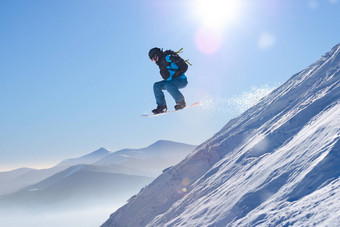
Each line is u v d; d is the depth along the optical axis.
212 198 12.73
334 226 4.20
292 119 15.79
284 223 5.34
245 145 20.08
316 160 7.24
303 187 6.55
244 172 13.18
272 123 19.91
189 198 18.09
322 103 15.08
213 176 18.78
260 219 6.35
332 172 6.25
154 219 21.05
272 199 7.21
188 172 25.61
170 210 19.38
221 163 20.84
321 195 5.54
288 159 9.29
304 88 22.38
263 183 8.86
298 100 20.34
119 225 26.12
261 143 15.86
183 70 7.10
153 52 7.16
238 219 7.63
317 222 4.63
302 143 9.67
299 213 5.35
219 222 8.69
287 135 14.43
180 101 7.26
